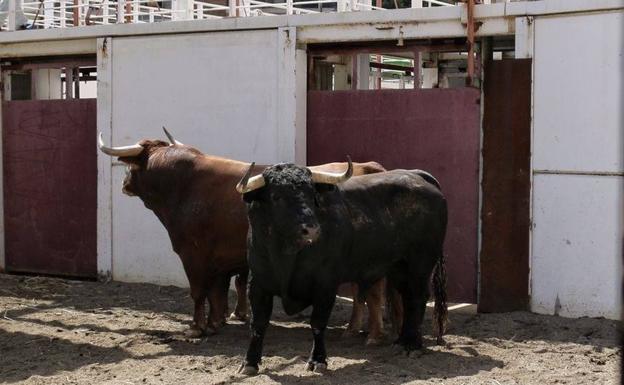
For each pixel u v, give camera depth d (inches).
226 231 365.1
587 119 382.6
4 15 588.7
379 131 441.1
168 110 480.1
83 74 644.7
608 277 380.5
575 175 386.6
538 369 314.5
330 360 327.3
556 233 392.5
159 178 376.5
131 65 489.1
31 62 544.1
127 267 493.7
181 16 563.2
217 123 466.3
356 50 449.7
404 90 434.0
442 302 350.6
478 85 429.1
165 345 358.9
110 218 497.0
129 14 522.9
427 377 305.3
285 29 445.7
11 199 546.9
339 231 304.7
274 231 289.4
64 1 593.6
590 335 362.3
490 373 310.2
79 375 316.5
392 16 424.8
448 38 427.8
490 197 406.6
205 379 305.7
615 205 377.7
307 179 288.2
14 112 543.2
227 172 369.1
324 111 453.1
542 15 392.2
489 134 405.7
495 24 405.7
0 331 387.2
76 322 404.2
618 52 373.4
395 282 345.4
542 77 393.4
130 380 307.3
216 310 378.9
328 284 306.2
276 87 450.0
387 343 354.6
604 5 374.3
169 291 468.4
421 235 337.7
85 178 520.7
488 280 408.8
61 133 527.5
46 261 536.7
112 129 496.4
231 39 460.8
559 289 392.5
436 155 428.1
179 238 373.7
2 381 311.9
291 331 383.2
